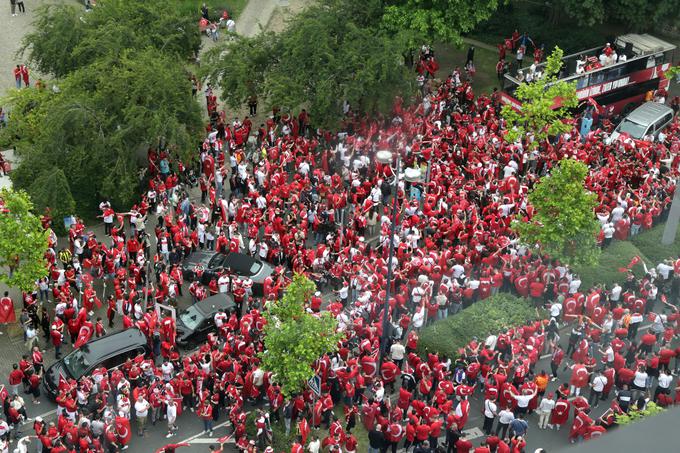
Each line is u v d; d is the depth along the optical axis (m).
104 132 41.88
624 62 50.66
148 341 32.28
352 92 44.56
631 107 52.56
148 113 41.88
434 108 49.22
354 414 29.33
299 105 46.47
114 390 30.44
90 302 34.75
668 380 29.50
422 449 26.91
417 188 42.16
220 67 47.06
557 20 59.06
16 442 29.19
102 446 28.83
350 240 38.16
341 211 40.72
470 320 33.59
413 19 49.59
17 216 32.66
